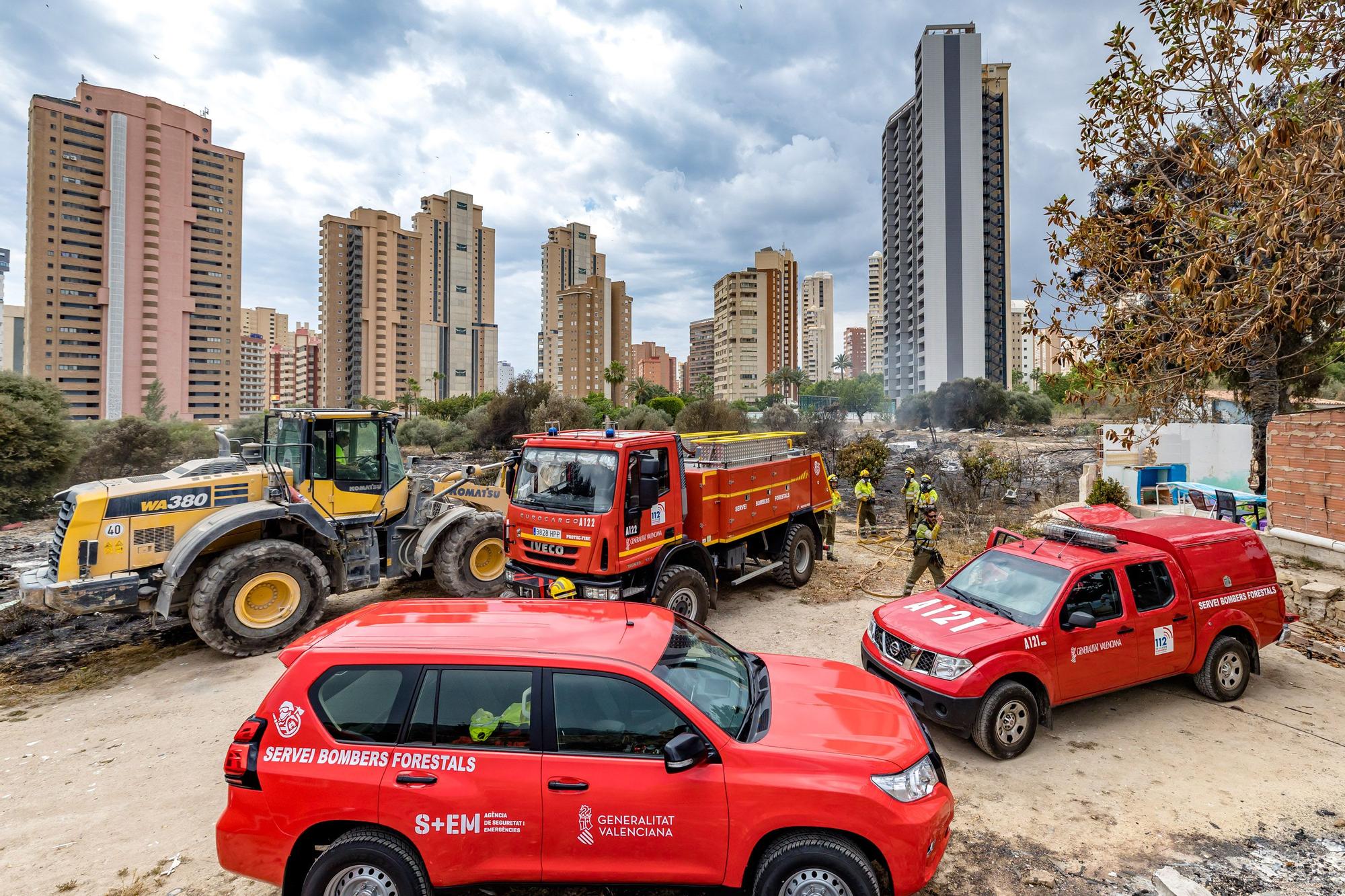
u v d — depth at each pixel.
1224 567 7.10
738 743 3.70
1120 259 8.98
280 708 3.70
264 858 3.58
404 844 3.58
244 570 8.46
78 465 23.44
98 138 79.38
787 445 11.93
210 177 89.69
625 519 7.89
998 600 6.66
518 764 3.57
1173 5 7.86
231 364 92.31
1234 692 6.97
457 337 159.75
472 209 163.12
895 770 3.69
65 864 4.54
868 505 16.50
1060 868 4.38
